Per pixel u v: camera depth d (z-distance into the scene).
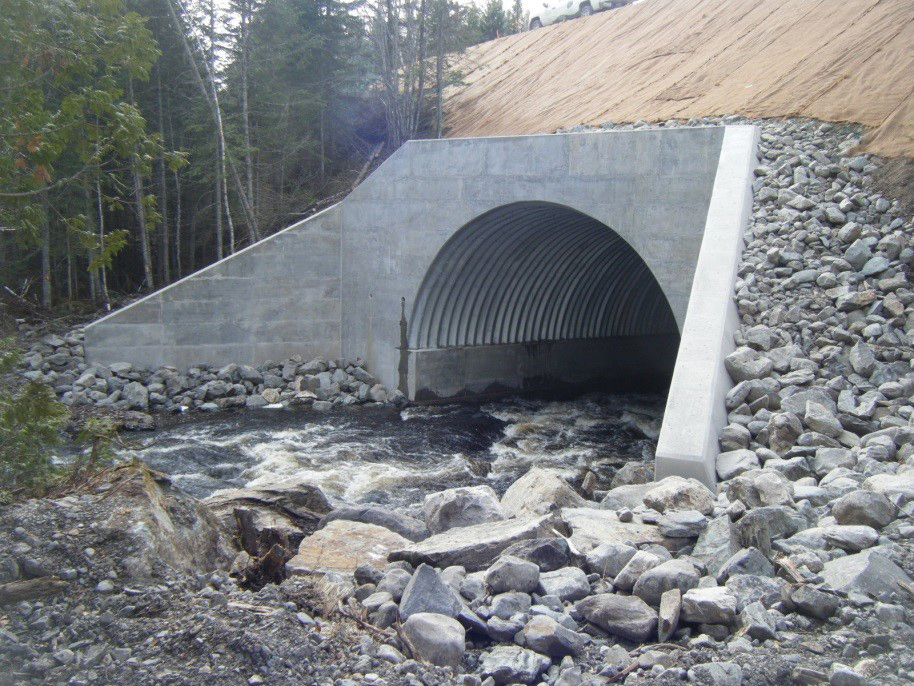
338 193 34.97
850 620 6.13
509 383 24.38
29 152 9.02
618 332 27.06
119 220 34.34
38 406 8.73
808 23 24.94
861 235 14.20
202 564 7.42
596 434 20.25
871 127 17.22
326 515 9.64
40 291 31.72
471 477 16.80
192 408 21.89
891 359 11.91
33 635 5.56
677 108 24.03
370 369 23.84
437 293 22.25
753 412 11.48
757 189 16.02
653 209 17.03
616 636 6.35
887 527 7.70
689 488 8.99
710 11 30.75
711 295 13.23
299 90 33.84
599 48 34.47
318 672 5.23
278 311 23.80
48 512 6.72
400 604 6.38
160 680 5.02
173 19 28.09
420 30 34.72
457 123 35.91
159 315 22.70
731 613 6.19
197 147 30.09
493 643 6.18
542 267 23.27
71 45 9.24
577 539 7.87
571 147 18.19
